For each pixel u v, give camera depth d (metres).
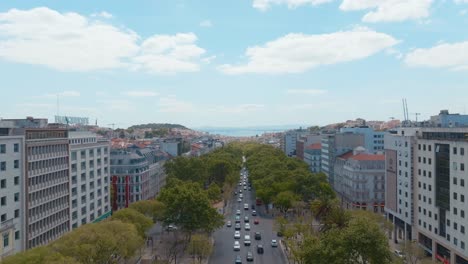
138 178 197.12
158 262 111.75
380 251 71.62
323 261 73.25
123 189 196.12
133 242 92.12
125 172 196.25
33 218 117.88
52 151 129.38
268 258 125.00
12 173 109.88
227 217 191.00
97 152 163.88
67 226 137.88
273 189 192.62
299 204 167.62
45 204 124.50
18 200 112.06
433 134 125.94
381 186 196.12
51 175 128.50
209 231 142.12
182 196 135.88
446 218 114.81
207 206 138.00
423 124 182.62
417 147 132.88
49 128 130.50
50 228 126.94
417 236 133.12
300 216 155.00
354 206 198.38
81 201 148.75
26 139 117.00
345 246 72.25
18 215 111.94
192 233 145.75
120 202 196.25
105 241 83.44
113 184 195.88
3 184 106.62
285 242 130.12
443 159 115.88
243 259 123.75
